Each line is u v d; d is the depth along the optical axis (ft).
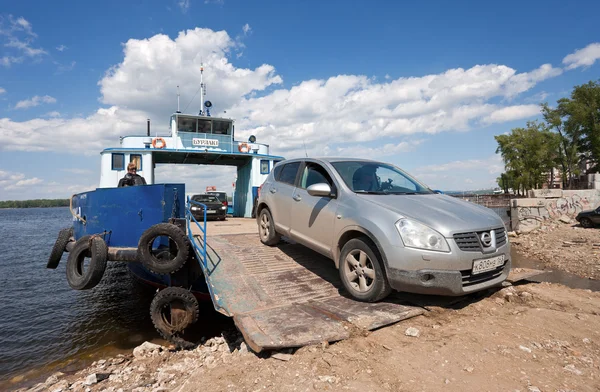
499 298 14.84
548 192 64.64
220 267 17.99
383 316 12.37
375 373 9.04
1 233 138.82
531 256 41.55
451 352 9.98
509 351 9.93
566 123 157.79
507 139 179.83
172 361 17.48
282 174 21.17
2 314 29.96
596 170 157.79
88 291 37.68
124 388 13.85
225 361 11.94
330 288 15.93
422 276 12.01
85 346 22.20
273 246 21.84
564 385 8.16
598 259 36.01
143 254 19.75
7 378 18.12
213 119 53.31
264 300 14.60
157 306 19.29
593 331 11.53
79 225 26.76
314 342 10.78
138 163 46.32
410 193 16.33
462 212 13.73
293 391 8.59
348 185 15.96
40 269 53.83
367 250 13.46
